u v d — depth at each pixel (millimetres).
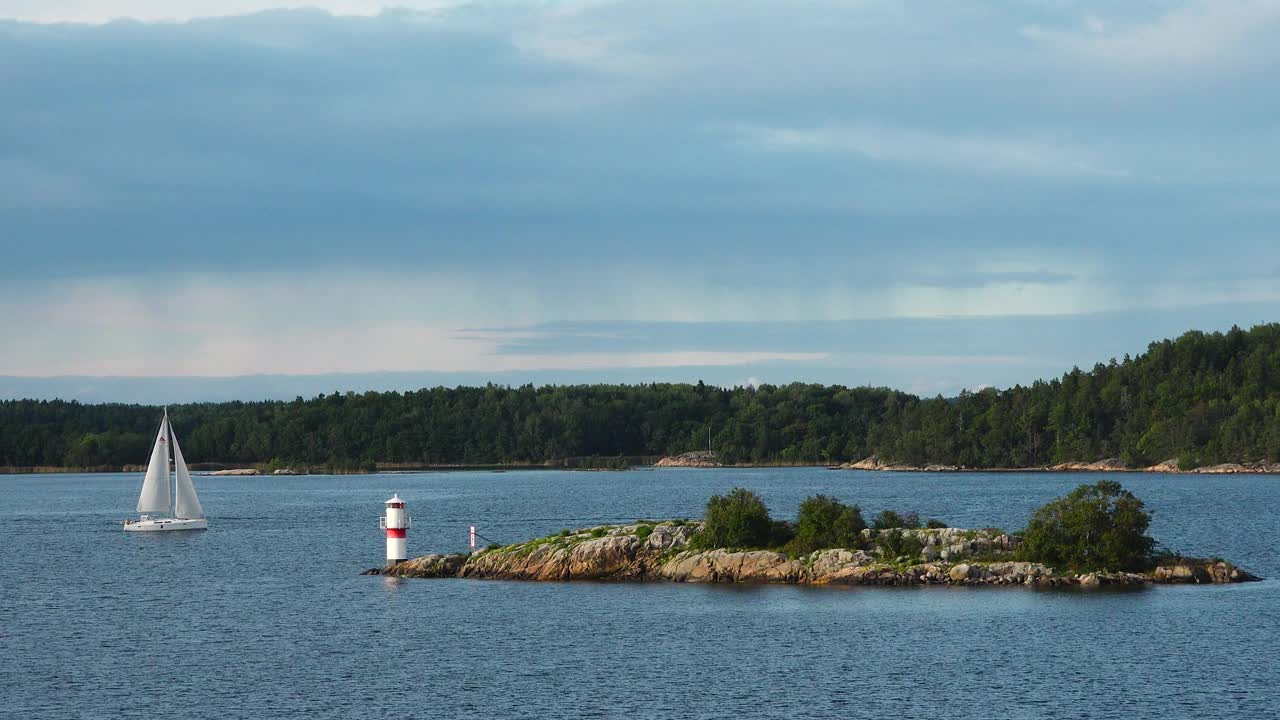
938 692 78062
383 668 86625
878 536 122812
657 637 94875
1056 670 82375
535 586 121375
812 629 96250
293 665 88000
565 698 78188
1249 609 100125
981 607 102812
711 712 74812
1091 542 116188
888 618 99438
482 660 88500
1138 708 73750
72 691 81375
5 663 89875
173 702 78438
